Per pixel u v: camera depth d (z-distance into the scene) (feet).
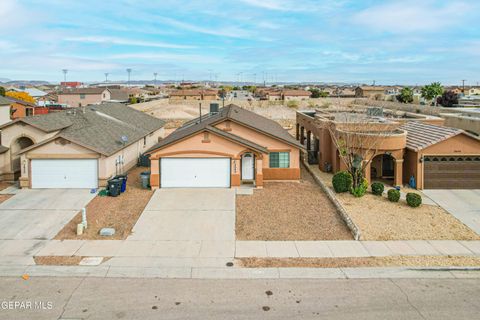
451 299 34.37
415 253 44.16
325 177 80.43
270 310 32.60
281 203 62.08
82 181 72.02
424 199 63.93
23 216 56.59
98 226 52.70
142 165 94.17
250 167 75.97
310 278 38.58
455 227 51.70
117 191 66.18
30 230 51.31
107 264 41.65
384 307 33.01
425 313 32.04
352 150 70.38
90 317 31.58
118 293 35.60
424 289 36.22
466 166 69.87
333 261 42.32
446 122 105.60
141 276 39.06
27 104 169.89
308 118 106.01
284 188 71.46
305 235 49.57
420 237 48.57
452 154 69.15
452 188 70.13
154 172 70.90
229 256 43.78
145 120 120.37
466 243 46.78
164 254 44.29
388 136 70.28
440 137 69.92
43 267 40.91
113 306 33.32
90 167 71.87
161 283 37.60
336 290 36.09
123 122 104.53
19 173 78.89
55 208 60.23
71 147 71.26
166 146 70.38
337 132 76.89
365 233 49.67
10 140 77.00
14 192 69.05
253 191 69.05
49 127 77.46
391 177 80.12
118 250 45.29
